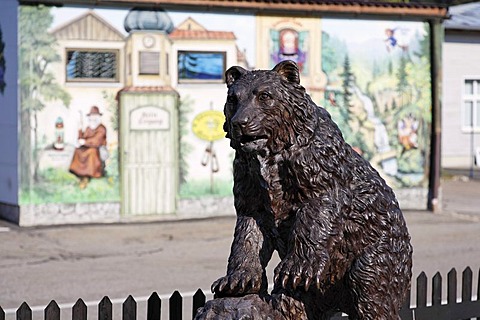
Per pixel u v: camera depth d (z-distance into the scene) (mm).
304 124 5168
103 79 17812
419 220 18875
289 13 19109
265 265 5348
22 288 11945
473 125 31531
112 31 17812
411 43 20141
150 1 17891
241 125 5000
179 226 17672
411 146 20219
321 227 5090
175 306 6316
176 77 18344
